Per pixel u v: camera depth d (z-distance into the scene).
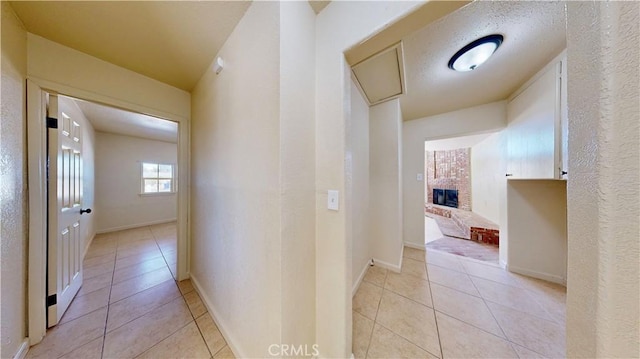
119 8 1.16
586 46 0.39
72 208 1.82
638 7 0.33
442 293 1.92
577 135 0.41
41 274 1.36
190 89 2.18
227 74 1.41
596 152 0.37
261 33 1.05
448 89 2.17
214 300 1.58
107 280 2.16
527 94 1.96
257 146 1.09
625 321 0.34
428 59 1.63
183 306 1.74
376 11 0.95
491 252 3.01
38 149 1.35
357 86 1.99
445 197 6.32
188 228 2.23
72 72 1.51
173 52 1.56
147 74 1.87
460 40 1.41
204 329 1.48
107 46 1.49
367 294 1.91
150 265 2.54
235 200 1.30
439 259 2.73
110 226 4.05
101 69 1.66
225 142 1.43
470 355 1.26
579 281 0.40
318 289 1.16
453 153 6.04
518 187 2.32
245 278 1.19
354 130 1.95
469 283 2.11
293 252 1.01
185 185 2.21
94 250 3.03
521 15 1.20
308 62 1.11
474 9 1.17
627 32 0.34
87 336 1.40
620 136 0.34
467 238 3.74
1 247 1.06
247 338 1.17
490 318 1.57
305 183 1.08
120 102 1.76
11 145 1.15
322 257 1.14
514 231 2.34
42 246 1.37
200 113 1.94
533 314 1.62
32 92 1.33
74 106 1.99
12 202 1.15
